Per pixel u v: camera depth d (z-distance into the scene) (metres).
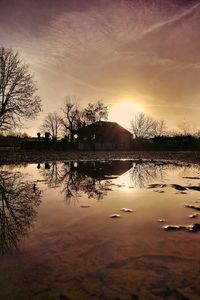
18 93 31.16
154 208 6.75
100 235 4.84
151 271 3.53
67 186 10.27
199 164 20.47
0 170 16.33
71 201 7.64
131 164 20.89
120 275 3.42
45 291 3.07
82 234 4.90
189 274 3.44
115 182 11.23
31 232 5.03
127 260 3.83
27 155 32.84
